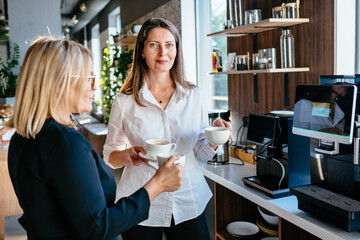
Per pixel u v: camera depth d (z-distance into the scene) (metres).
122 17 7.07
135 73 1.85
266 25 2.45
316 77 2.32
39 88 1.03
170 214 1.80
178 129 1.83
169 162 1.24
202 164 2.71
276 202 1.84
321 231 1.51
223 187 2.50
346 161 1.58
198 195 1.86
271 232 2.30
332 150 1.65
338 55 2.17
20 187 1.02
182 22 4.18
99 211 1.01
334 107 1.55
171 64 1.80
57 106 1.07
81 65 1.09
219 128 1.73
